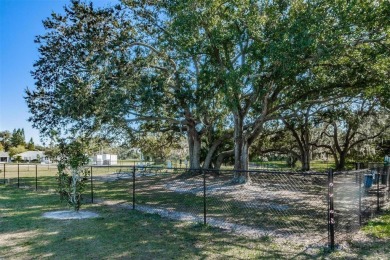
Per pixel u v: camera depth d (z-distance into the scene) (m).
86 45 17.02
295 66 11.23
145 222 8.06
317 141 32.31
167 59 17.78
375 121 27.89
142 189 15.63
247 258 5.28
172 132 27.16
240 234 6.89
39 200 11.95
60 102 17.09
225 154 25.25
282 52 10.62
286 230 7.23
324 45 10.94
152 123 24.05
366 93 15.55
